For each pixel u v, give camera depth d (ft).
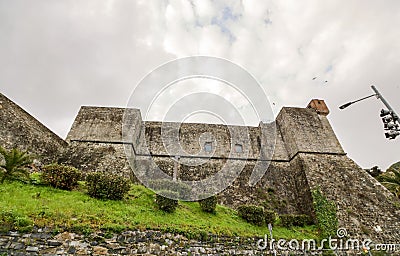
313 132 58.29
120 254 24.43
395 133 28.37
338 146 56.65
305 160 52.80
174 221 30.50
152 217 30.01
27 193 28.48
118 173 46.39
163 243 26.73
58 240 23.22
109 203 30.86
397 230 42.42
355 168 52.34
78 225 24.50
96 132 53.26
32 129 43.01
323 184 48.29
